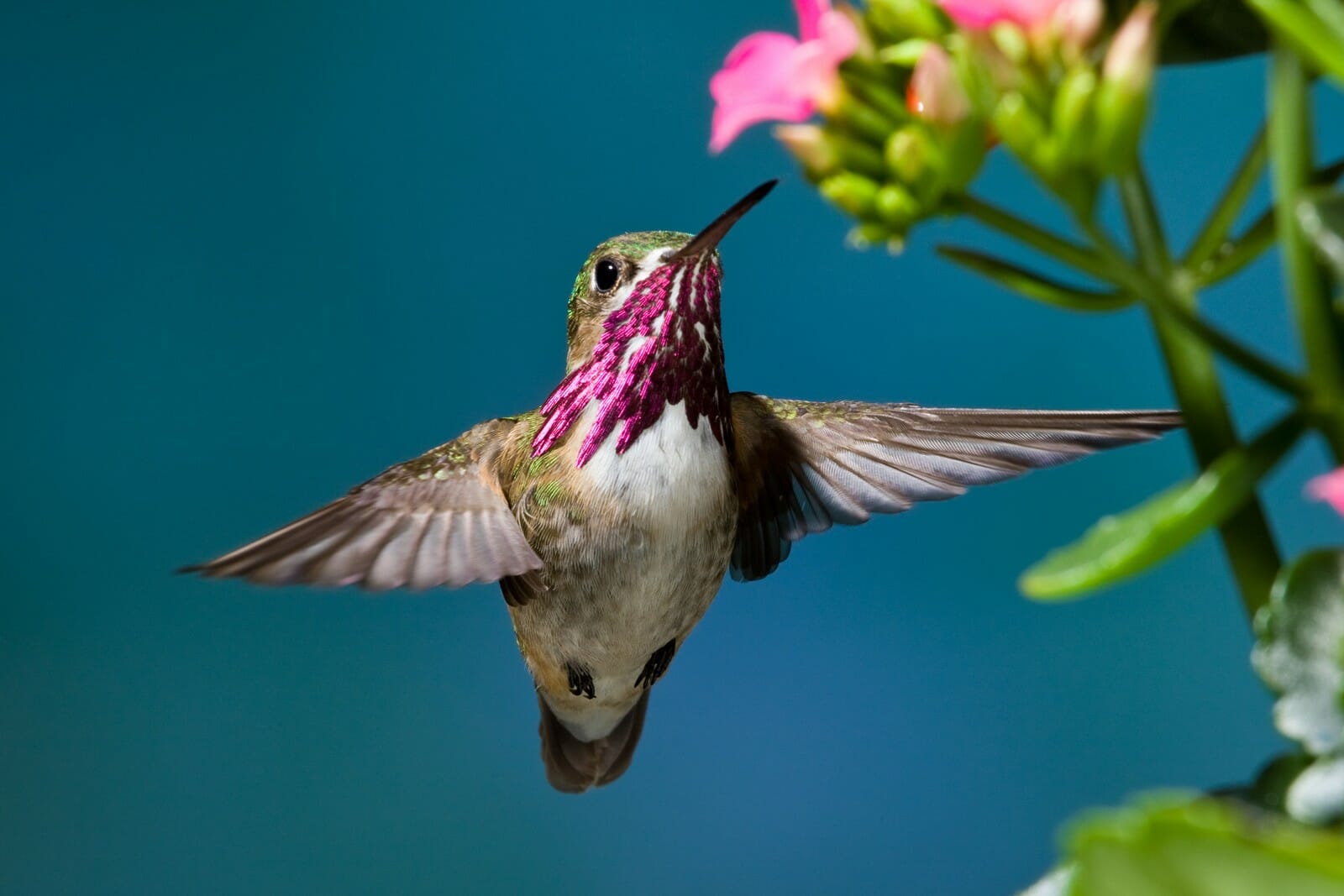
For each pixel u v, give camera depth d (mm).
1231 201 574
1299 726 527
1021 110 567
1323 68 517
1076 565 520
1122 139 557
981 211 600
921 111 592
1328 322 533
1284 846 444
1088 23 566
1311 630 537
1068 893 545
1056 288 599
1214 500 518
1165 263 576
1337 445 531
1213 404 574
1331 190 534
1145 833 465
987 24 579
